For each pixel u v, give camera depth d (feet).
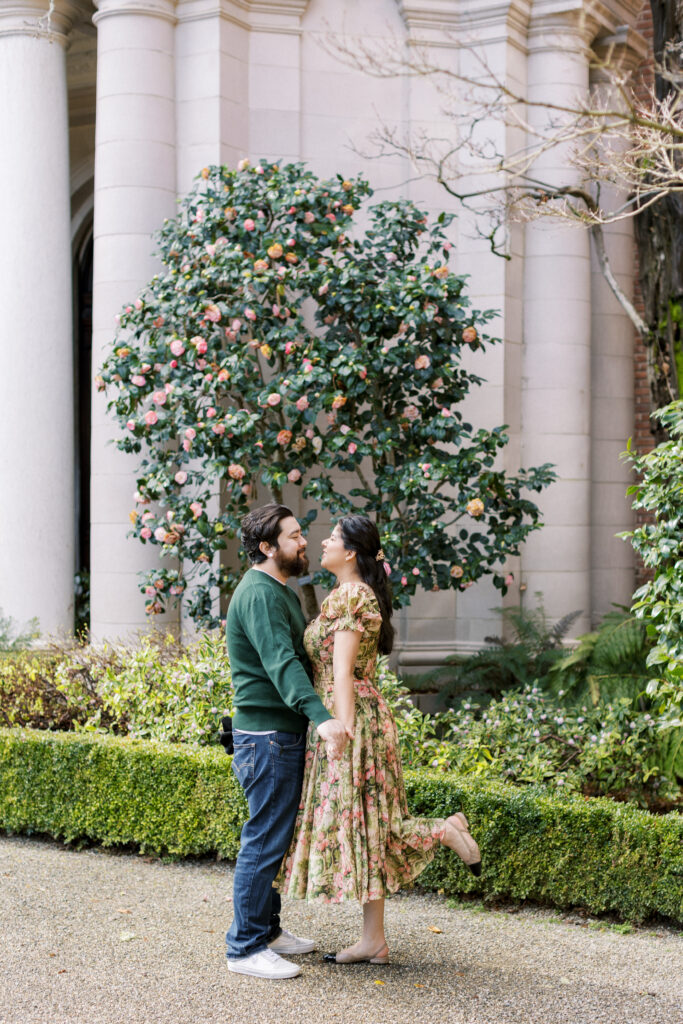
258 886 12.73
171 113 26.66
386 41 27.17
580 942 14.05
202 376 22.18
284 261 22.88
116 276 26.37
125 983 12.52
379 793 12.75
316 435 22.29
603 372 29.68
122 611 26.30
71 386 28.58
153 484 22.67
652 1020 11.62
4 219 27.91
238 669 12.97
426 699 26.30
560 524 27.81
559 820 15.10
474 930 14.46
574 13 27.04
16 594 27.50
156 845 17.71
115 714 20.51
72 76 35.88
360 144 27.40
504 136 26.68
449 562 23.86
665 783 17.89
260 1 26.78
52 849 18.58
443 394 23.06
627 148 27.20
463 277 22.65
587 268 28.45
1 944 13.76
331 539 13.48
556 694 21.84
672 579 15.61
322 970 12.99
